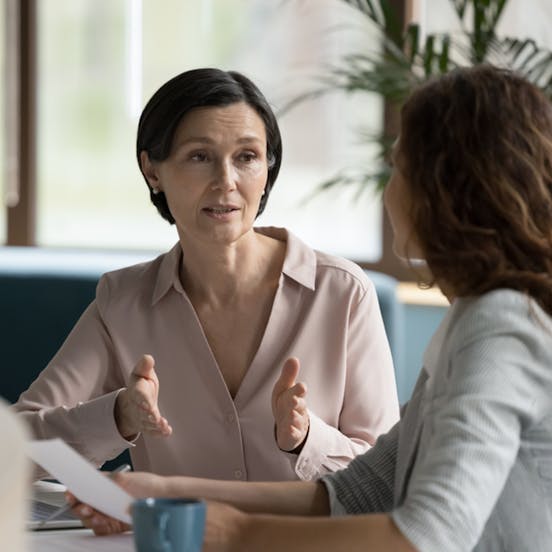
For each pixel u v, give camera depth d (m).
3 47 6.24
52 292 4.68
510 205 1.78
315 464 2.45
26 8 6.16
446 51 4.57
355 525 1.67
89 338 2.89
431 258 1.82
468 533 1.61
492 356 1.70
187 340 2.77
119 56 6.07
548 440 1.75
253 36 5.82
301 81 5.73
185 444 2.77
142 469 2.88
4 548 1.04
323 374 2.77
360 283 2.83
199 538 1.58
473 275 1.79
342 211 5.75
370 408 2.78
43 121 6.23
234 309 2.79
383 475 2.23
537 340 1.72
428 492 1.62
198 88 2.62
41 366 4.65
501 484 1.66
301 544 1.70
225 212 2.65
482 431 1.64
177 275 2.81
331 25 5.68
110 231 6.17
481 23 4.53
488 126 1.80
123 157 6.12
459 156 1.80
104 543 2.13
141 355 2.81
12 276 4.70
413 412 2.07
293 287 2.79
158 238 6.09
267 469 2.73
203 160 2.64
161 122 2.65
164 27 5.98
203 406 2.75
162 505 1.57
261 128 2.69
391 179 1.94
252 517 1.76
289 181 5.80
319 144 5.75
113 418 2.57
